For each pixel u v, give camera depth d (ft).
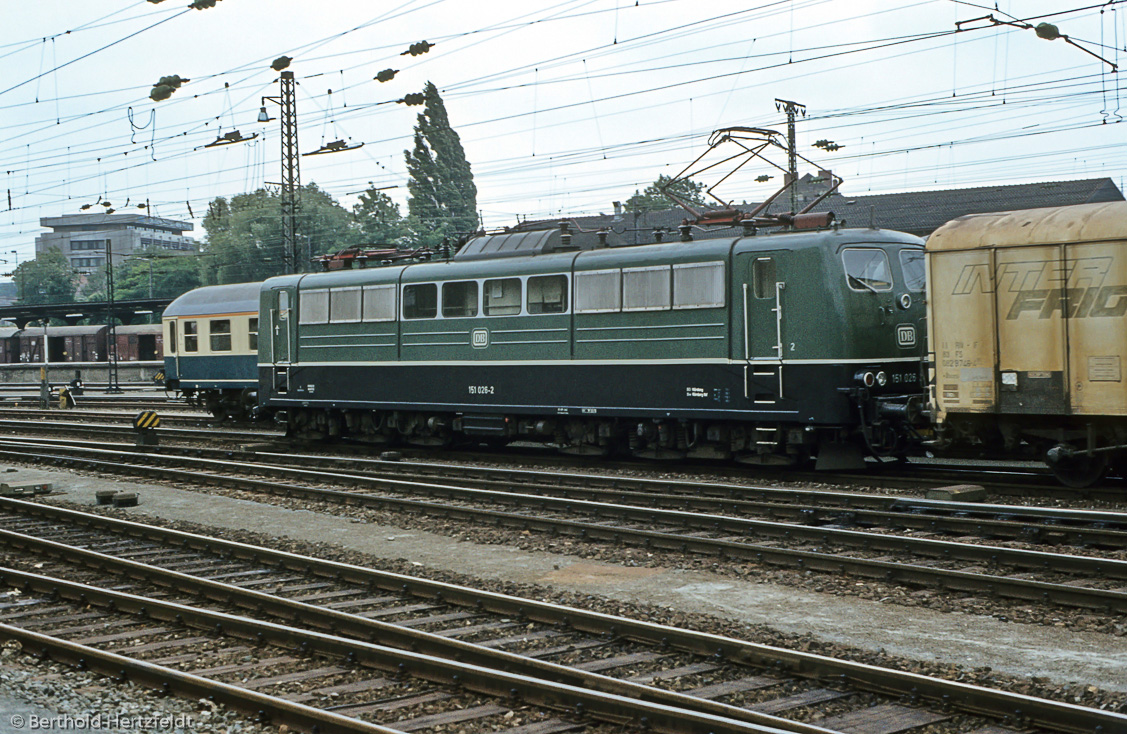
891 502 42.68
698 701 20.45
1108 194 135.85
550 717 20.93
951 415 46.70
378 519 45.75
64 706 21.54
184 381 99.81
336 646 24.93
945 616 27.96
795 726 18.93
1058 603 28.25
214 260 269.23
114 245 459.32
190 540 40.06
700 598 30.58
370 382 70.59
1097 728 18.66
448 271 65.82
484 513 43.68
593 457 64.95
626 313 57.36
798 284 51.21
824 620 27.84
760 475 54.70
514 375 62.54
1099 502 42.65
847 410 50.34
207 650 26.53
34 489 56.44
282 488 53.62
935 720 20.13
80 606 31.63
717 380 53.98
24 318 213.46
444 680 22.90
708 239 55.47
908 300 53.11
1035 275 43.50
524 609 28.22
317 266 132.57
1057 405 42.98
